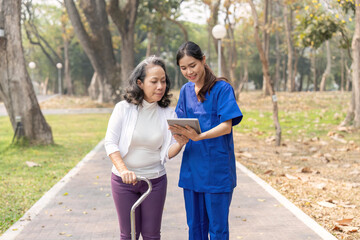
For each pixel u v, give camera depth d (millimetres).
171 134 3039
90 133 14328
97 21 27141
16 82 10539
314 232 4301
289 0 17938
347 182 6793
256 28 10109
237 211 5090
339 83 58844
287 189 6316
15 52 10484
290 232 4312
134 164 2975
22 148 10383
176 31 47531
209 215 3250
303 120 16547
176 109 3389
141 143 2965
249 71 58781
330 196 5922
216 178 3197
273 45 55312
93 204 5469
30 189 6441
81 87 63938
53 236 4273
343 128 12789
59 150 10375
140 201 2738
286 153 9617
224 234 3242
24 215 4973
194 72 3070
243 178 6949
